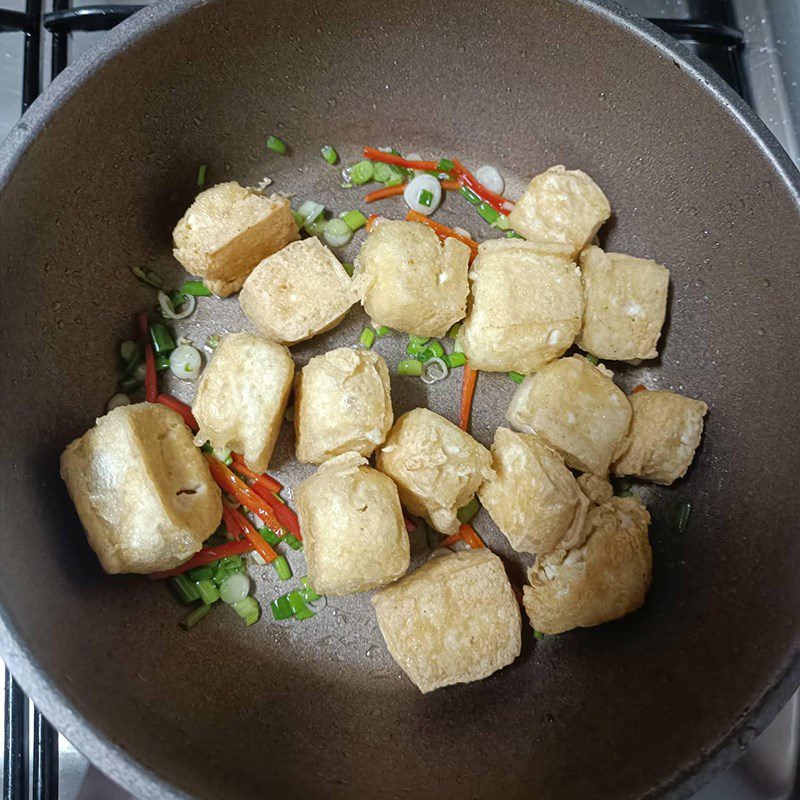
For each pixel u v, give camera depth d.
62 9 0.25
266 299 0.25
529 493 0.23
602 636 0.25
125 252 0.25
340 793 0.22
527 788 0.22
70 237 0.23
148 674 0.23
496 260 0.25
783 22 0.27
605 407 0.25
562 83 0.26
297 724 0.24
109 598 0.23
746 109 0.23
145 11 0.22
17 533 0.21
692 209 0.25
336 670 0.25
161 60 0.23
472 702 0.25
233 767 0.21
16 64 0.25
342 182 0.28
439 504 0.24
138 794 0.18
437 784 0.22
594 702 0.24
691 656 0.23
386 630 0.23
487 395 0.27
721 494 0.25
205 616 0.25
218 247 0.24
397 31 0.25
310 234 0.27
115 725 0.19
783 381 0.23
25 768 0.21
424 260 0.24
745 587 0.23
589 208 0.26
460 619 0.23
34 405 0.23
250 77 0.25
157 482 0.22
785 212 0.23
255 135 0.27
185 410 0.26
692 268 0.26
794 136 0.27
